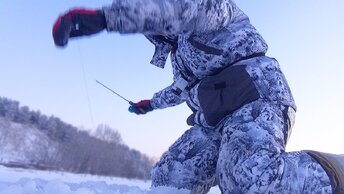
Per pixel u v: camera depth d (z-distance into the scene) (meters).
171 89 2.97
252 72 2.10
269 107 2.00
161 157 2.61
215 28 2.05
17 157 42.91
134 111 3.17
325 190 1.65
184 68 2.44
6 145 44.22
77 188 2.65
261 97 2.05
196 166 2.51
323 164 1.70
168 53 2.65
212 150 2.53
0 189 2.33
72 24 1.71
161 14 1.74
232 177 1.82
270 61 2.15
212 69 2.20
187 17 1.82
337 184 1.65
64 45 1.72
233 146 1.88
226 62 2.15
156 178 2.59
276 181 1.69
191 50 2.21
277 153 1.79
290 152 1.80
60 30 1.70
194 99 2.51
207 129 2.56
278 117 1.99
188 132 2.62
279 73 2.15
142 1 1.72
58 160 38.91
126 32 1.74
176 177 2.51
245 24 2.19
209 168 2.54
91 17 1.73
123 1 1.71
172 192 2.47
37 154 42.69
